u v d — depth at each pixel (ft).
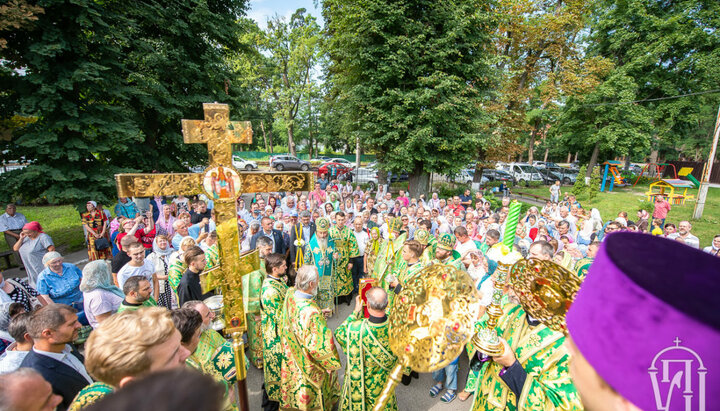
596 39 90.58
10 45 27.73
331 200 37.91
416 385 15.12
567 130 96.02
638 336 2.26
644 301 2.25
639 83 85.56
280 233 23.90
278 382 12.39
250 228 22.79
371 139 52.24
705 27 77.41
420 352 6.21
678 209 62.44
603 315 2.56
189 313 8.64
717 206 65.72
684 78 82.43
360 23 48.24
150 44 36.99
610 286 2.53
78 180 30.91
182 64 39.78
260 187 8.31
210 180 7.74
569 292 5.72
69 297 15.76
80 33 29.01
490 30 52.49
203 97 42.55
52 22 28.25
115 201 34.01
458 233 19.62
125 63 35.83
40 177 29.17
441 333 6.15
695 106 81.35
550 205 36.78
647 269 2.39
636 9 80.18
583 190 74.95
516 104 72.90
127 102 37.32
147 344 4.93
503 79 57.26
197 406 2.31
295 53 116.67
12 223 28.40
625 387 2.32
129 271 15.19
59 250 33.60
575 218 29.68
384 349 10.00
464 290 6.15
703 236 44.14
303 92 123.85
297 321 10.66
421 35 46.68
